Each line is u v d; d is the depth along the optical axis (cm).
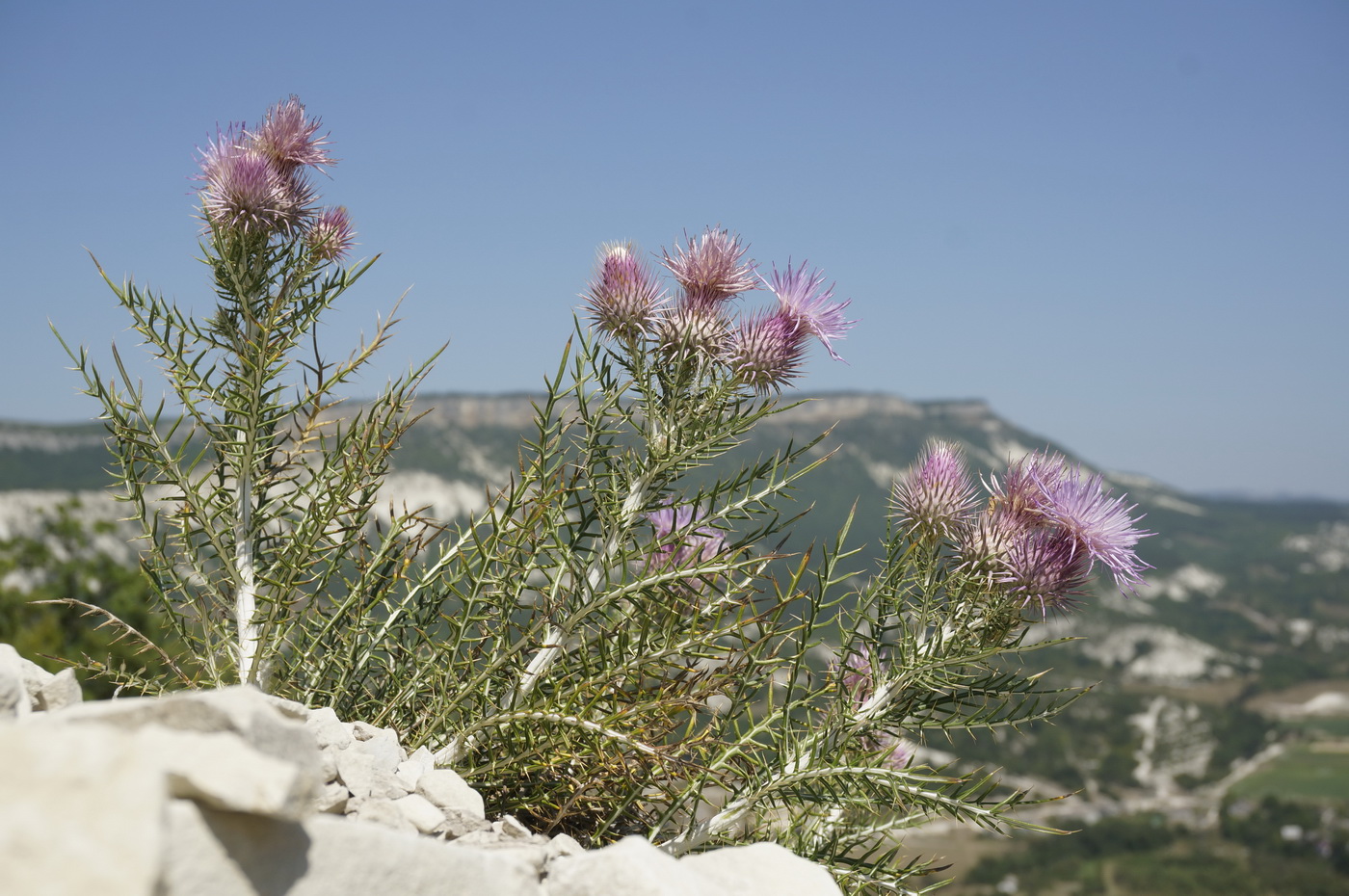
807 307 344
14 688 224
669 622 306
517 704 322
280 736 196
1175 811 11956
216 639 353
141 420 348
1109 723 15225
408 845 193
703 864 242
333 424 367
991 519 325
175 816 162
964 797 286
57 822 145
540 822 336
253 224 366
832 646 312
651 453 327
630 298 335
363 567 351
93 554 1739
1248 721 15338
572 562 317
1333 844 10412
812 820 315
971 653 309
